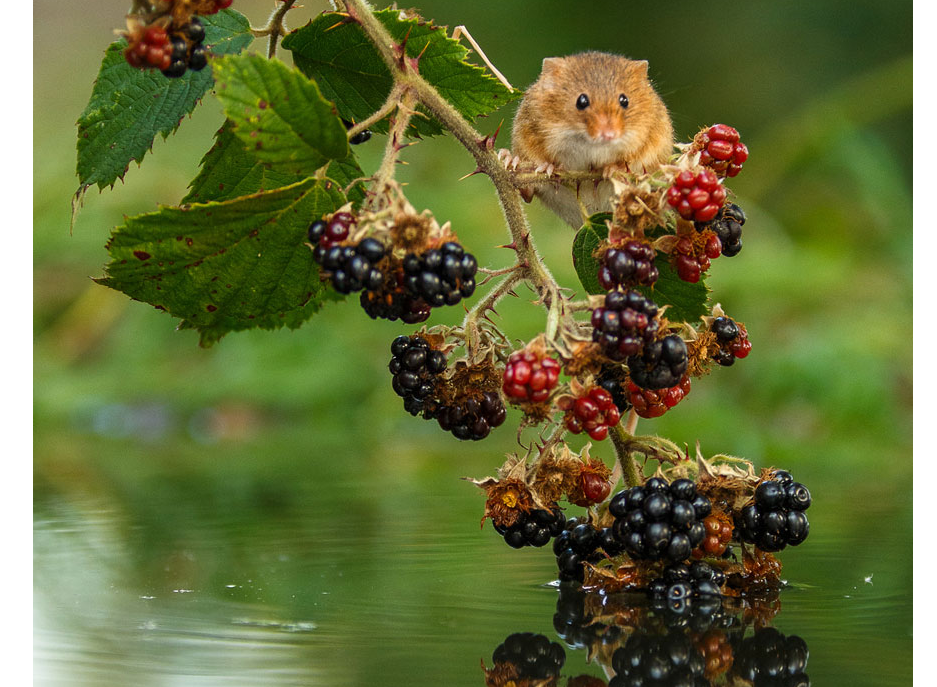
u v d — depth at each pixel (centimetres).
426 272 163
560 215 175
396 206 163
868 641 164
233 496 181
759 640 164
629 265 165
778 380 236
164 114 168
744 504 168
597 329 164
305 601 167
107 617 166
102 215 302
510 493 167
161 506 179
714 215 165
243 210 165
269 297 167
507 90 169
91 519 177
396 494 181
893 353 243
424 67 169
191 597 168
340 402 253
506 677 162
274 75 163
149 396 257
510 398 164
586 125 175
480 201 309
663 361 165
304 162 165
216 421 249
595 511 169
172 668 163
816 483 183
